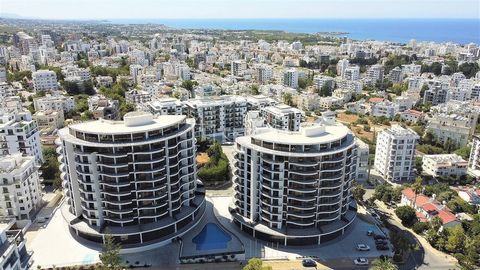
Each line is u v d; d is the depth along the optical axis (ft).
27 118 620.90
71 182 421.59
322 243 441.68
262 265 382.83
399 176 648.38
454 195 572.92
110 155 397.80
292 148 412.16
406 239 422.00
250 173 437.58
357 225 485.97
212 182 609.42
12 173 462.60
